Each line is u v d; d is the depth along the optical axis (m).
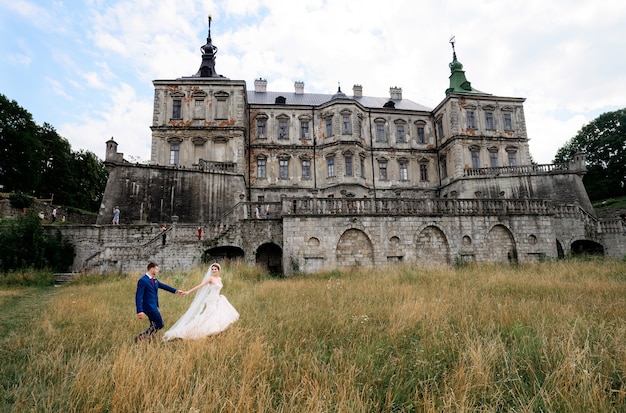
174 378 4.58
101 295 12.77
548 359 4.90
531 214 22.84
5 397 4.55
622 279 13.38
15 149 40.56
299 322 7.79
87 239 24.45
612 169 50.28
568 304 8.43
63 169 49.06
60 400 4.27
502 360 5.14
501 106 43.53
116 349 6.02
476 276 15.18
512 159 42.84
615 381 4.61
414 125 46.09
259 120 42.66
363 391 4.18
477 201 22.62
